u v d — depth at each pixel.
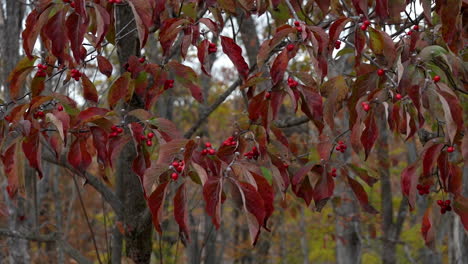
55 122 2.18
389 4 2.54
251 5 2.84
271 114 2.42
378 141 7.46
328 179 2.71
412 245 8.88
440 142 2.12
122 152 3.94
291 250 12.68
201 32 2.56
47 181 7.23
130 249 3.93
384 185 8.42
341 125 6.23
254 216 1.88
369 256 9.67
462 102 2.57
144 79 2.87
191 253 5.54
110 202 3.91
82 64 2.73
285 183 2.60
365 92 2.36
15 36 5.01
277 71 2.26
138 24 2.37
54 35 2.34
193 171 2.08
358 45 2.36
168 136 2.46
